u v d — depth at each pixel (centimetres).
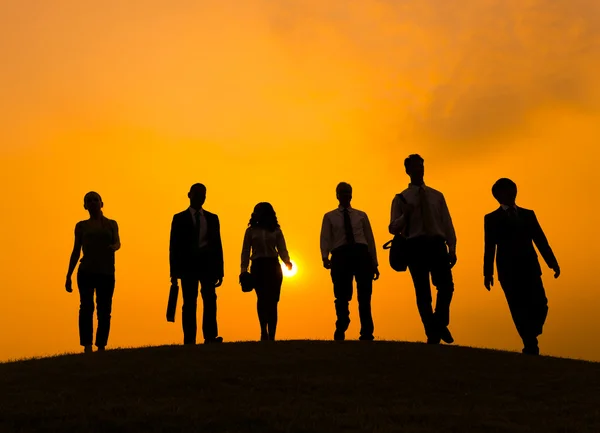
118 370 1005
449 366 1052
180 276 1234
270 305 1296
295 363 1052
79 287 1229
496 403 888
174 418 806
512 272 1159
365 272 1266
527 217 1176
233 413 823
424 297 1181
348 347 1162
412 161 1203
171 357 1084
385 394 921
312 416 815
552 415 837
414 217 1181
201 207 1266
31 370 1023
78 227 1243
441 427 787
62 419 803
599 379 999
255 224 1305
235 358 1075
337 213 1284
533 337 1162
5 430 768
